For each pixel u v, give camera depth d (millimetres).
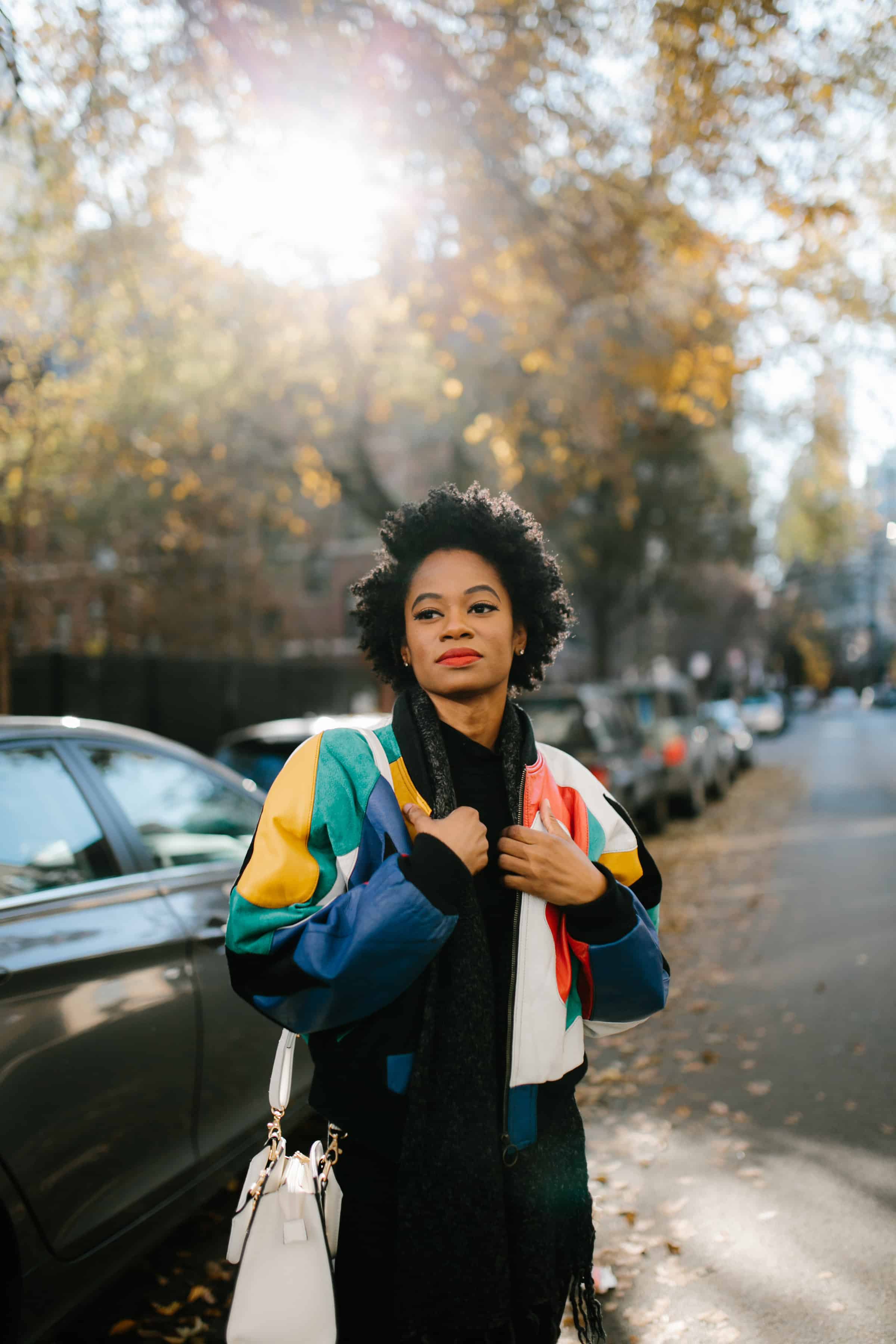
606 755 9750
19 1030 2229
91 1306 2801
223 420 15672
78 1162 2334
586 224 9000
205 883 3152
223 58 7379
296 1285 1375
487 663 1537
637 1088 4336
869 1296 2727
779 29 6141
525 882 1418
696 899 8430
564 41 6922
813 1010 5281
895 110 6629
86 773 3012
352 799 1460
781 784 19344
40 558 18047
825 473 12836
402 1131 1393
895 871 9258
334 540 30891
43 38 6445
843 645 91875
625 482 16062
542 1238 1392
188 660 15172
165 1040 2684
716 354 9445
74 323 10414
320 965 1312
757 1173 3475
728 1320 2641
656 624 40219
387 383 14836
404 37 6848
